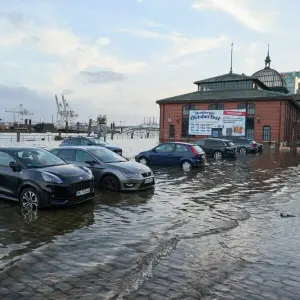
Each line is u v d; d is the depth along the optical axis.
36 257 4.98
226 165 19.08
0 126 102.31
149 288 4.04
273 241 5.88
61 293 3.89
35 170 7.96
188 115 48.88
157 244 5.62
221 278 4.37
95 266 4.68
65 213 7.61
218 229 6.55
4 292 3.90
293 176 14.35
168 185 11.68
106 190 10.32
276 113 42.88
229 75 50.03
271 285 4.20
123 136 66.44
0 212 7.61
